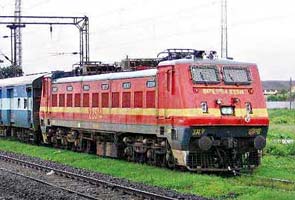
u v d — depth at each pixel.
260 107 21.45
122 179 20.39
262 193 16.09
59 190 18.42
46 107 33.34
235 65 21.67
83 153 29.78
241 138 21.36
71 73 32.06
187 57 21.80
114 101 25.62
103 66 29.83
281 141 33.41
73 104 29.88
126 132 24.70
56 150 31.83
